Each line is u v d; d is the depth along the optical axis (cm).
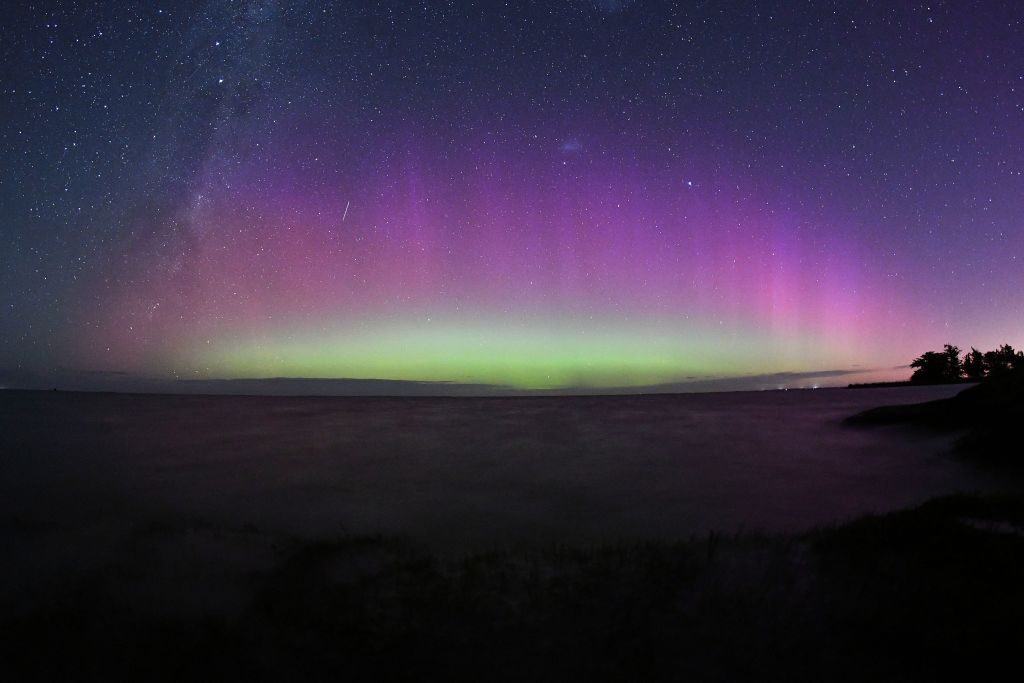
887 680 306
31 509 839
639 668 319
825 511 808
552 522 767
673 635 354
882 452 1223
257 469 1098
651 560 492
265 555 540
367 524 765
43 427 1645
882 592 405
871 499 873
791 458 1170
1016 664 318
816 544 519
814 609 383
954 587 409
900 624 359
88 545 567
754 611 382
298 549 565
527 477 1023
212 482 1004
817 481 980
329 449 1294
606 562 493
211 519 787
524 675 314
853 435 1433
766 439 1398
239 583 462
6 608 415
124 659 343
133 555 535
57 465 1137
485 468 1099
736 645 341
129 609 410
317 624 382
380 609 404
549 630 364
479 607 402
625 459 1173
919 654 328
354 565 507
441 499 889
